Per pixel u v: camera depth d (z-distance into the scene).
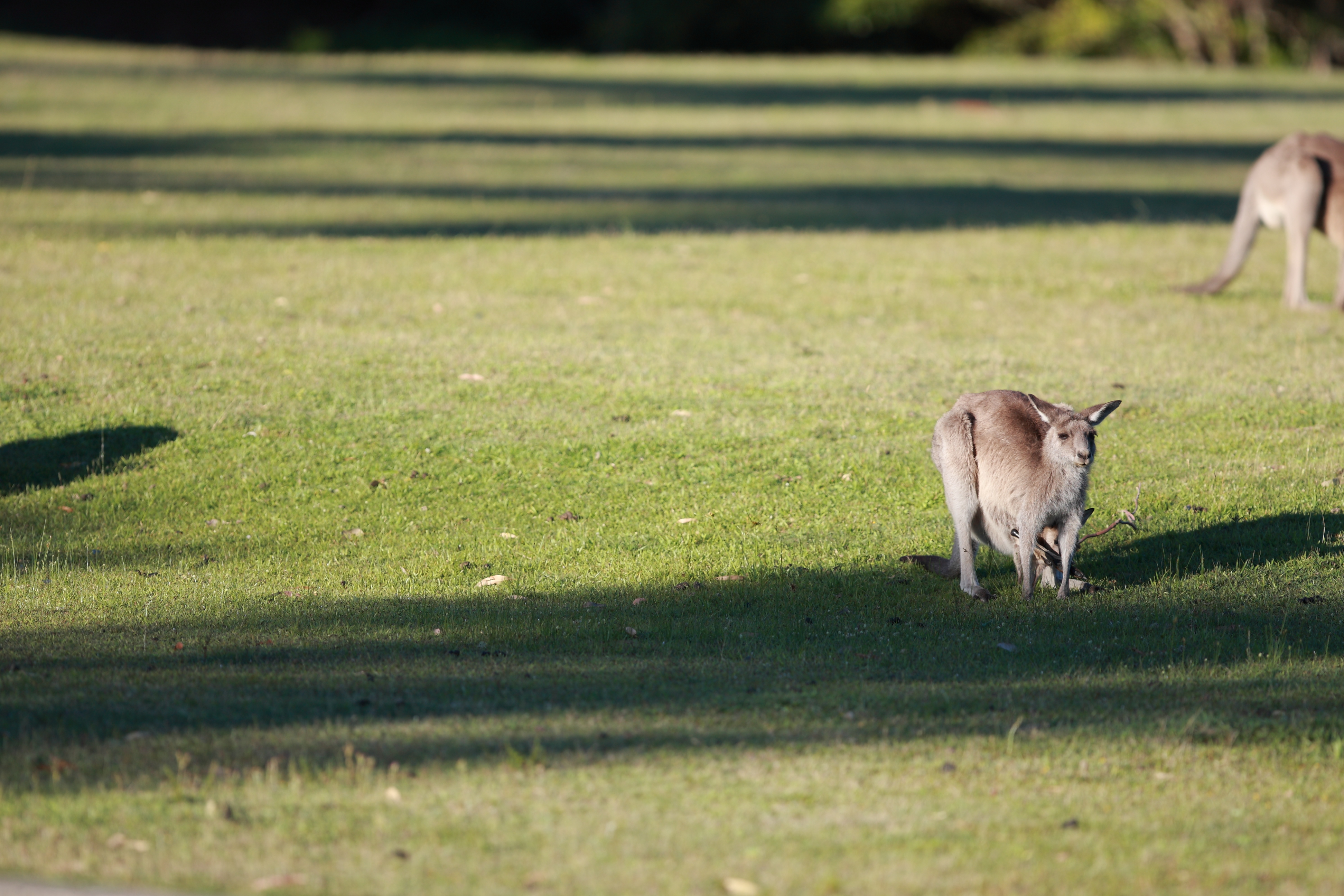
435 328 49.41
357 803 19.23
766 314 52.66
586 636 27.61
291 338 47.34
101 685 24.30
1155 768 21.08
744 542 33.75
